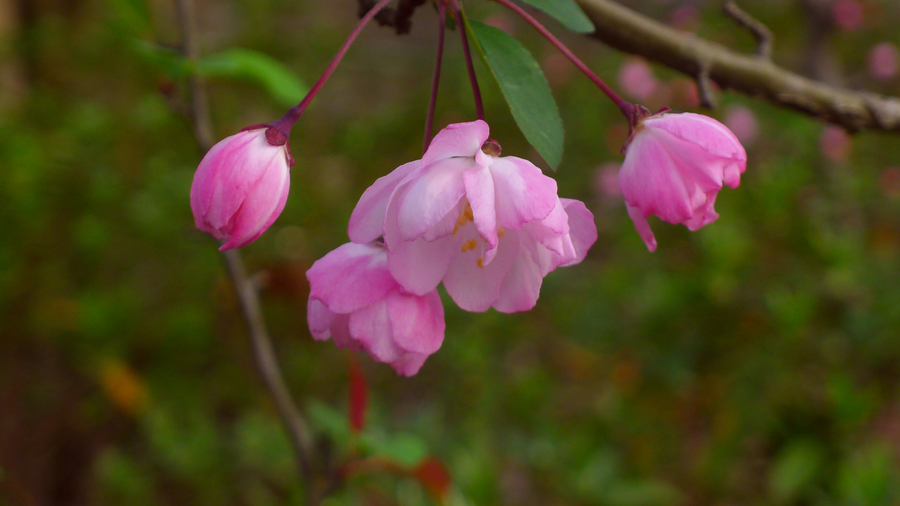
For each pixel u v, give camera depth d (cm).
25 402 89
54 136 103
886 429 88
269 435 87
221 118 131
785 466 86
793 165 116
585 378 104
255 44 165
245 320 41
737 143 35
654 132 36
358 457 41
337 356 103
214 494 85
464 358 97
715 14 168
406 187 35
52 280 95
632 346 105
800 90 40
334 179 138
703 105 39
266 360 41
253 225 34
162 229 101
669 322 103
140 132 114
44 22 118
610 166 126
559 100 158
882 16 171
